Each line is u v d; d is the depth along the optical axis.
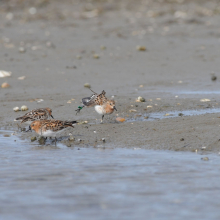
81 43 28.33
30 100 17.34
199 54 25.47
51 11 40.00
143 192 8.14
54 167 9.82
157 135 12.17
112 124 13.68
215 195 7.95
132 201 7.70
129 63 23.94
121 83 20.22
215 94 17.98
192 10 38.62
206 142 11.34
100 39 29.42
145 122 13.57
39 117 13.52
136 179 8.88
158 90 18.86
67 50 26.59
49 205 7.56
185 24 33.69
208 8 39.19
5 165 10.04
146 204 7.57
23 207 7.49
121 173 9.27
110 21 35.62
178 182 8.64
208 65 23.34
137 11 39.25
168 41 28.59
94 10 40.06
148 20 35.50
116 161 10.20
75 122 12.66
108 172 9.37
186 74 21.81
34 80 20.66
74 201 7.73
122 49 26.78
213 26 32.72
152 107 15.88
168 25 33.56
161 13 37.78
